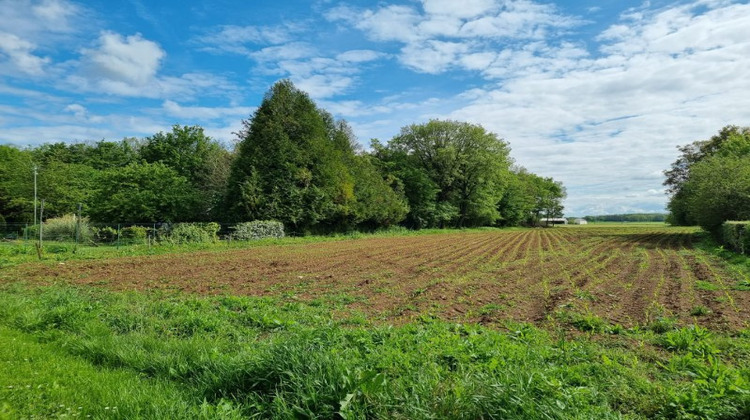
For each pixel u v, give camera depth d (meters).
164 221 36.88
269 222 34.28
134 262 19.06
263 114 38.50
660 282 12.83
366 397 3.85
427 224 60.38
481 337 6.30
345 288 12.48
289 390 4.31
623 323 8.05
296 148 37.91
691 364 5.30
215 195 41.00
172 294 11.50
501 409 3.59
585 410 3.75
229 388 4.59
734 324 7.62
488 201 66.19
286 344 5.11
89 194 41.72
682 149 52.91
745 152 38.19
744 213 26.41
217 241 29.84
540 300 10.52
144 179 37.34
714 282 12.49
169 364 5.38
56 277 14.52
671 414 3.92
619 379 4.77
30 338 6.72
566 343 6.39
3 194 44.09
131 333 6.84
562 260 20.08
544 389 3.98
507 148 66.38
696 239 33.34
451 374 4.61
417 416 3.60
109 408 4.15
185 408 4.12
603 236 42.91
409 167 60.06
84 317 7.68
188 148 54.72
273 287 12.66
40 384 4.73
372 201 44.91
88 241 28.78
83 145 63.94
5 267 17.06
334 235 40.84
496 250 26.66
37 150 58.91
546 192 99.25
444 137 62.56
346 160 45.84
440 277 14.80
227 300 9.95
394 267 17.73
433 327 7.19
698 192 30.84
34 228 32.66
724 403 3.84
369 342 5.82
